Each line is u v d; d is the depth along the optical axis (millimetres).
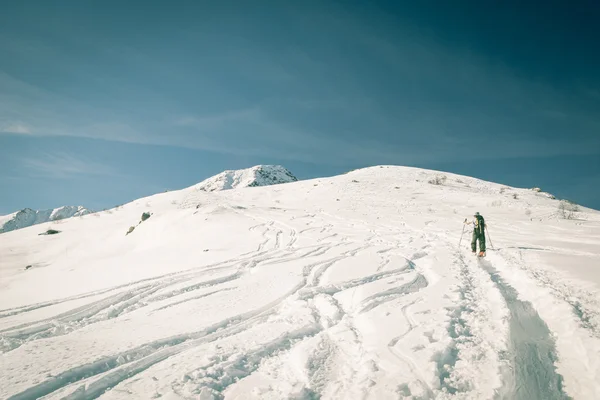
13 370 4148
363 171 53625
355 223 21969
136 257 15570
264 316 6250
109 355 4566
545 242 13805
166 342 5059
